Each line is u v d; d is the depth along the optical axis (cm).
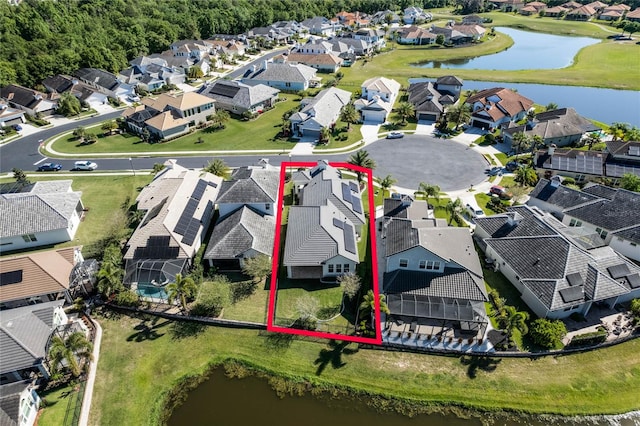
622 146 7444
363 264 5303
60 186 6756
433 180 7438
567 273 4538
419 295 4559
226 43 17625
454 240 4966
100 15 18425
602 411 3716
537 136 8200
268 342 4350
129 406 3738
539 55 17325
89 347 3978
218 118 9869
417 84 11800
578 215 5853
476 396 3828
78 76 13362
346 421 3672
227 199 5866
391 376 4003
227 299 4666
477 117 9600
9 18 14650
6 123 10131
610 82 13162
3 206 5653
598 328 4381
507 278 5088
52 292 4641
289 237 5316
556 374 3997
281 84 12644
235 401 3825
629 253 5344
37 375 3903
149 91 12912
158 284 4859
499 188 6906
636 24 19862
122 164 8231
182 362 4162
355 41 17338
